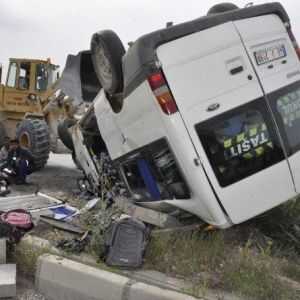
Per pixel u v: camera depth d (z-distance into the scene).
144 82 5.39
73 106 11.05
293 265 5.37
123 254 4.94
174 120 5.25
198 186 5.32
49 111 12.45
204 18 5.45
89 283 4.56
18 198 7.16
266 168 5.53
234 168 5.40
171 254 5.18
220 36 5.42
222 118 5.37
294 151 5.68
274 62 5.63
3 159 10.88
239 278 4.62
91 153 8.69
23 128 11.67
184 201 5.66
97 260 4.99
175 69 5.30
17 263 5.11
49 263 4.82
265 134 5.53
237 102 5.41
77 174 12.32
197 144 5.30
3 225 5.15
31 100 14.18
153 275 4.78
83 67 10.45
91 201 6.87
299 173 5.72
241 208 5.45
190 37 5.35
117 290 4.42
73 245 5.27
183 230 5.71
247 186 5.45
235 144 5.41
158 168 5.77
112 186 7.35
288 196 5.67
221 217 5.37
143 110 5.62
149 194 6.25
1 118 14.17
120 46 6.14
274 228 6.34
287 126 5.64
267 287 4.54
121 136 6.54
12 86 14.21
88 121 8.47
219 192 5.35
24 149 10.41
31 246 5.23
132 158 6.34
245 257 4.97
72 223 6.09
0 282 4.50
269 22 5.71
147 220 6.00
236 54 5.44
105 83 6.43
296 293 4.61
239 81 5.43
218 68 5.38
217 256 5.18
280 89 5.61
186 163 5.30
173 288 4.43
